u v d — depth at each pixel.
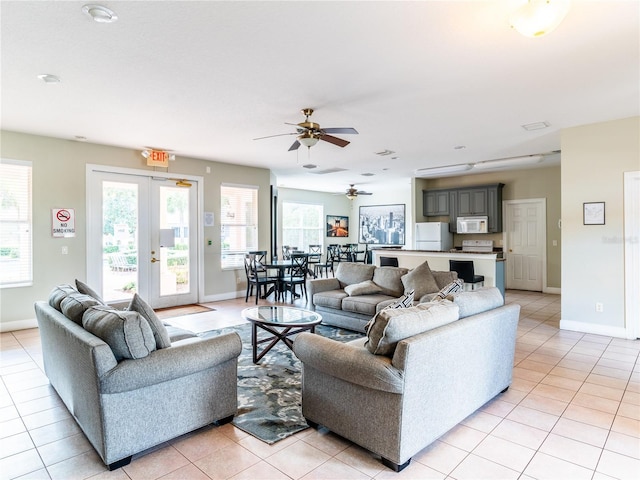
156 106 3.91
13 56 2.79
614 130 4.49
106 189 5.68
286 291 7.66
